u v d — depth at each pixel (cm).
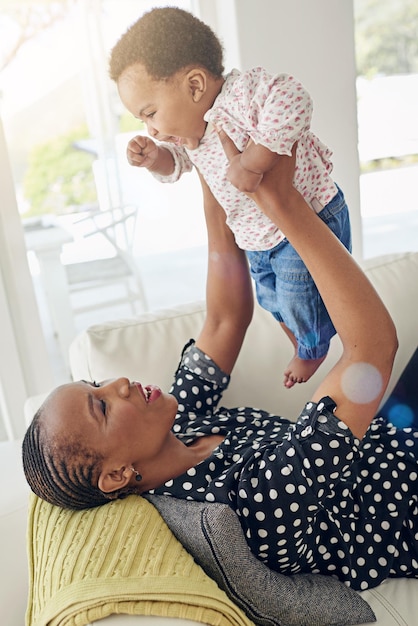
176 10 88
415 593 101
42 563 88
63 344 228
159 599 76
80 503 94
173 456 101
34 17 191
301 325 105
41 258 215
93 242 220
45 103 199
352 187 215
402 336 138
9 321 203
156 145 105
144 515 89
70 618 76
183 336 131
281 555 90
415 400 116
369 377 85
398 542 104
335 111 204
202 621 75
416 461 107
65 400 94
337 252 84
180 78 87
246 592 85
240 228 103
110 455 93
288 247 99
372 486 106
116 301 229
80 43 197
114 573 79
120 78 89
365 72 237
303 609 87
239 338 120
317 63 198
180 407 117
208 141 94
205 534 83
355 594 94
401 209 311
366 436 111
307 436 87
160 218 225
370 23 232
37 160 203
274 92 80
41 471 92
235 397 129
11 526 108
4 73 192
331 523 98
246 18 187
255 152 79
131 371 125
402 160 259
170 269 233
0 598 103
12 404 210
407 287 142
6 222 198
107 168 212
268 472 87
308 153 93
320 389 89
